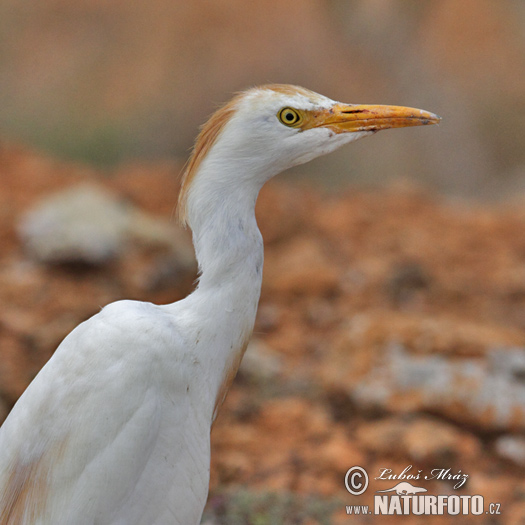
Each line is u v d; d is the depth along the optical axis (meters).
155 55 27.19
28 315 10.47
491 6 31.81
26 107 25.44
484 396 8.30
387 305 12.18
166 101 25.45
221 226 4.86
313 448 8.22
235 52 27.02
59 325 10.19
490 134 27.97
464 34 30.53
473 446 8.12
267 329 11.36
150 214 14.80
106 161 23.75
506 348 8.83
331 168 24.84
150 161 23.52
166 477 4.52
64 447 4.23
